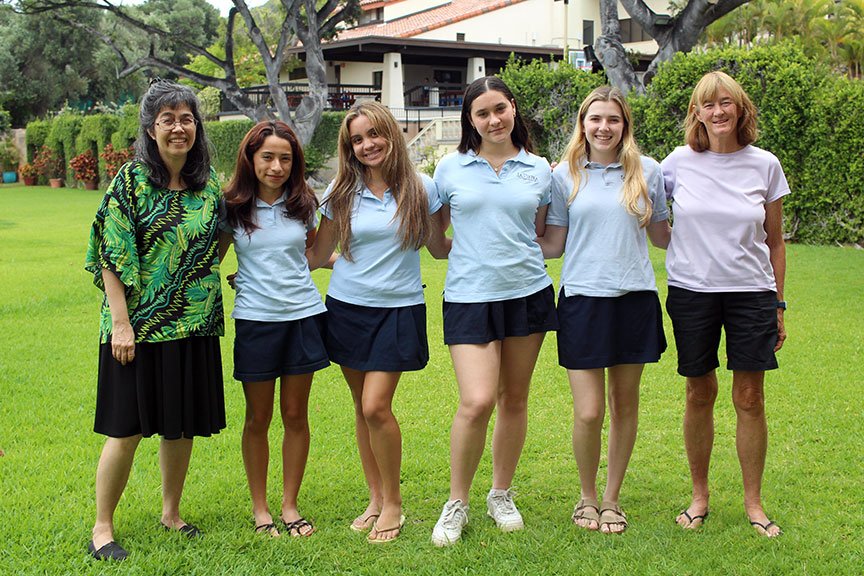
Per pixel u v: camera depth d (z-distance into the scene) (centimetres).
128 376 342
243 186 363
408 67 3145
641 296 368
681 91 1312
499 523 378
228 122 2653
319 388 602
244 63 3281
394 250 368
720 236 360
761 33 2525
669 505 401
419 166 2084
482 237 361
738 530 366
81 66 4175
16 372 639
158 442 488
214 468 453
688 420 380
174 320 344
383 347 366
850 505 394
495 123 356
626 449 376
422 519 392
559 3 3177
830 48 2591
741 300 361
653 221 382
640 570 332
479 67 2969
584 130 370
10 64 3947
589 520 376
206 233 350
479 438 361
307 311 369
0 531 367
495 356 364
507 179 364
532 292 368
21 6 2181
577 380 371
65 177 3238
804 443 474
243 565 340
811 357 643
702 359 367
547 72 1552
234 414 545
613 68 1487
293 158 366
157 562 338
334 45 2741
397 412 547
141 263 342
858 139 1184
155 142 343
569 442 488
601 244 364
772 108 1227
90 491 417
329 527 382
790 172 1246
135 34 4125
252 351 363
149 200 342
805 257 1120
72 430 512
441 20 3000
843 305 820
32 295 945
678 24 1467
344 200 370
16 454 468
